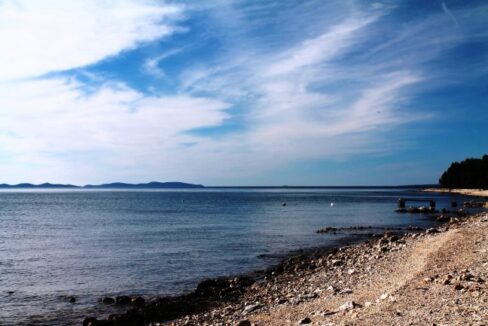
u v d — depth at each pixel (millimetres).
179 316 20875
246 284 26547
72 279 29703
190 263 34719
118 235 52812
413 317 13344
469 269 20172
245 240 47812
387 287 19375
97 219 76500
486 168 181875
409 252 29531
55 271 32250
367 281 22547
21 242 47531
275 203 134750
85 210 102438
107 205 126500
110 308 23156
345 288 21594
